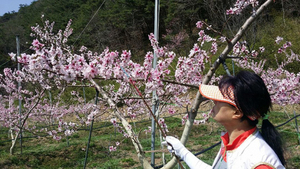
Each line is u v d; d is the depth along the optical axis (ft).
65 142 39.14
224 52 9.77
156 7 14.17
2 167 28.78
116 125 16.21
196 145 34.60
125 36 95.86
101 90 8.93
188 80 14.03
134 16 95.40
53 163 30.83
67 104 41.50
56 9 131.03
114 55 9.23
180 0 81.76
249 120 4.81
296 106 46.16
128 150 34.53
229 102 4.79
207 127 42.91
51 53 8.21
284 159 4.78
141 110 23.08
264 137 4.79
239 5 10.93
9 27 135.23
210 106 29.96
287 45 16.12
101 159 31.78
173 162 8.23
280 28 64.49
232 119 4.86
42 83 19.19
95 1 116.98
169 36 79.97
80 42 83.56
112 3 107.55
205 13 78.02
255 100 4.62
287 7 71.92
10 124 32.27
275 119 42.24
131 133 7.97
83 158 32.12
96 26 91.20
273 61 52.11
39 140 40.73
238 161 4.60
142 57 83.25
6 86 30.48
